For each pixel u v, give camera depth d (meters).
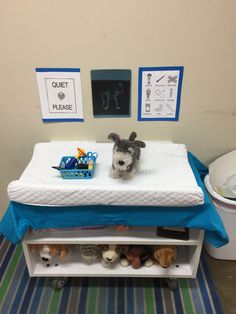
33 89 1.11
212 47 1.01
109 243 1.02
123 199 0.88
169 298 1.17
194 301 1.16
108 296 1.18
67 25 0.97
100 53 1.03
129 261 1.14
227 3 0.93
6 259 1.35
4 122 1.19
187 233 1.02
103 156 1.11
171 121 1.18
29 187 0.88
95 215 0.94
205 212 0.91
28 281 1.24
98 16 0.95
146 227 1.06
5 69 1.06
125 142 0.91
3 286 1.22
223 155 1.24
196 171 1.10
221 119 1.17
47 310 1.12
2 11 0.94
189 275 1.11
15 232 0.94
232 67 1.05
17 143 1.25
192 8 0.94
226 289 1.21
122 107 1.15
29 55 1.03
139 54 1.03
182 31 0.98
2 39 1.00
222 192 1.15
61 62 1.05
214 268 1.30
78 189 0.87
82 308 1.13
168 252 1.07
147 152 1.13
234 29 0.97
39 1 0.93
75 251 1.21
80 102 1.14
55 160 1.09
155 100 1.13
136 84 1.09
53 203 0.89
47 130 1.21
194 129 1.20
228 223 1.19
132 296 1.18
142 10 0.94
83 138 1.23
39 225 0.97
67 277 1.23
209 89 1.10
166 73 1.07
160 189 0.87
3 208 1.49
